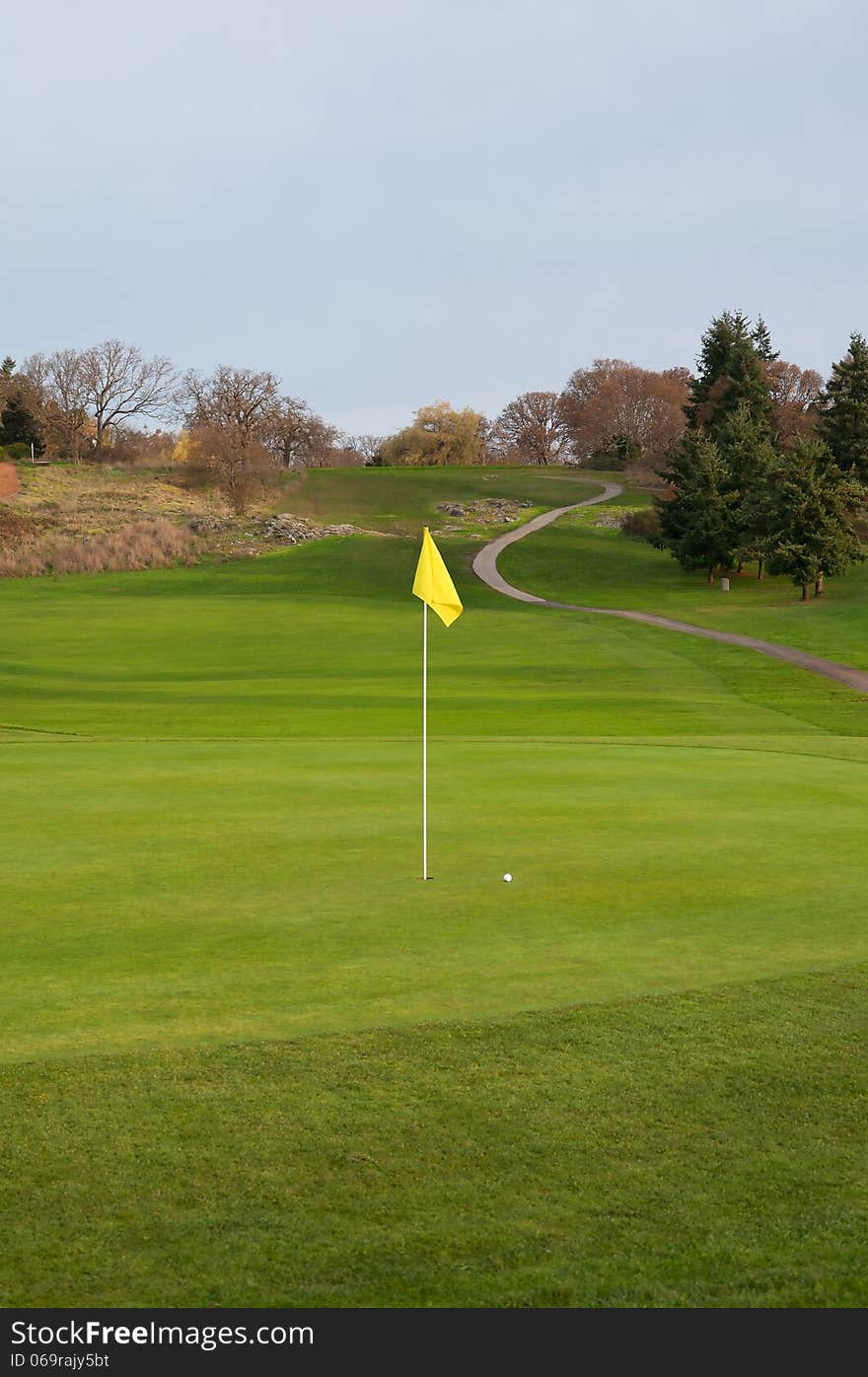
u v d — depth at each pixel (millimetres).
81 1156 6305
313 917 10750
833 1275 5352
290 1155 6328
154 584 81375
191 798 17000
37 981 8945
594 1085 7188
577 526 105188
